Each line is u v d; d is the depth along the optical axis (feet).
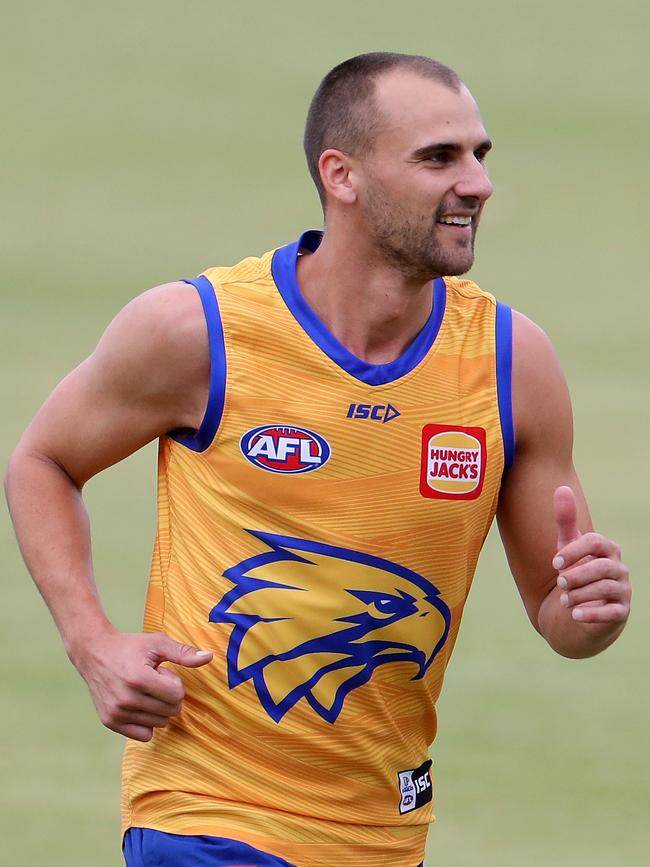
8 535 123.54
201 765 43.75
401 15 429.79
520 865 73.41
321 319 43.55
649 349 191.11
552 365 44.80
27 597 110.32
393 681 44.11
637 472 141.08
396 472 43.16
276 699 43.11
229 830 43.29
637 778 83.71
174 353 43.21
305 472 42.98
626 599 42.24
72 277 230.89
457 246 42.80
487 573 117.08
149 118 338.95
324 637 42.96
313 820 43.80
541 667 99.96
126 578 111.04
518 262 240.73
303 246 44.86
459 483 43.55
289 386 43.09
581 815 79.10
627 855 74.33
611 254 245.65
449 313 44.32
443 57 392.27
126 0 435.12
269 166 305.73
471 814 79.77
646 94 360.28
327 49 400.06
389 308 43.34
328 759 43.65
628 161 303.27
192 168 302.45
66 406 44.80
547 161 303.27
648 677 98.58
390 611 43.32
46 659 99.91
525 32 414.00
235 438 43.14
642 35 411.95
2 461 138.72
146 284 227.61
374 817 44.55
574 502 42.09
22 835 75.00
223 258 245.45
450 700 94.63
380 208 42.63
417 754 45.60
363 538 43.06
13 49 389.19
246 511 43.27
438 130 42.27
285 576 43.04
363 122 42.73
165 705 42.42
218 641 43.24
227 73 377.50
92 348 187.21
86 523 45.91
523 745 88.07
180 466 44.47
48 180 291.38
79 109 343.87
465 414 43.68
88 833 75.77
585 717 92.07
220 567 43.39
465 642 104.12
